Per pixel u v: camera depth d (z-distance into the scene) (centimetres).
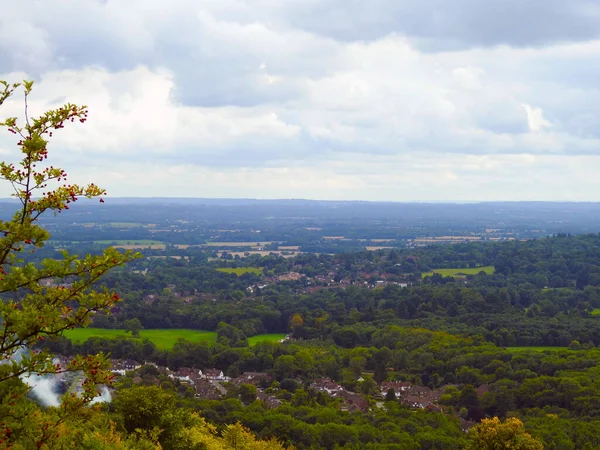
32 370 1822
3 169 1803
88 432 3444
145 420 4556
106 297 1867
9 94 1809
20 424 1822
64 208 1861
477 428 5097
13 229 1789
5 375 1820
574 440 7400
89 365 1869
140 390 4619
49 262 1833
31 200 1873
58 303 1844
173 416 4672
